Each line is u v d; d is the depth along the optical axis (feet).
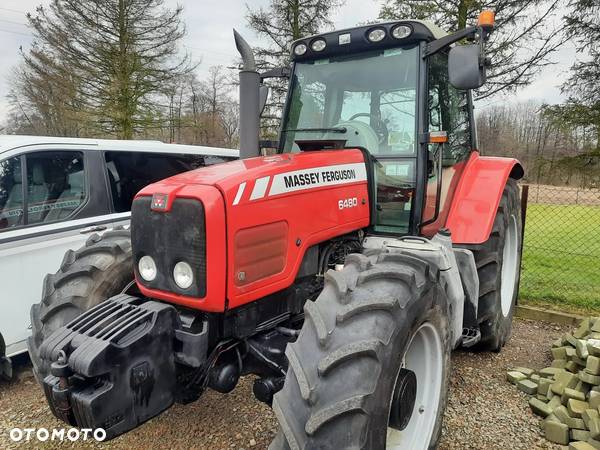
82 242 12.17
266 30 44.21
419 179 8.84
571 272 22.08
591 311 14.94
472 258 9.34
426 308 6.53
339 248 8.36
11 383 11.09
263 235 6.50
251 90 8.50
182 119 53.42
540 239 31.14
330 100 10.06
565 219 34.47
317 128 10.14
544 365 11.10
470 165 11.51
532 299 16.21
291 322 7.78
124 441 8.31
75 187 12.56
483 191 10.61
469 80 7.70
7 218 11.03
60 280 8.04
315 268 7.67
